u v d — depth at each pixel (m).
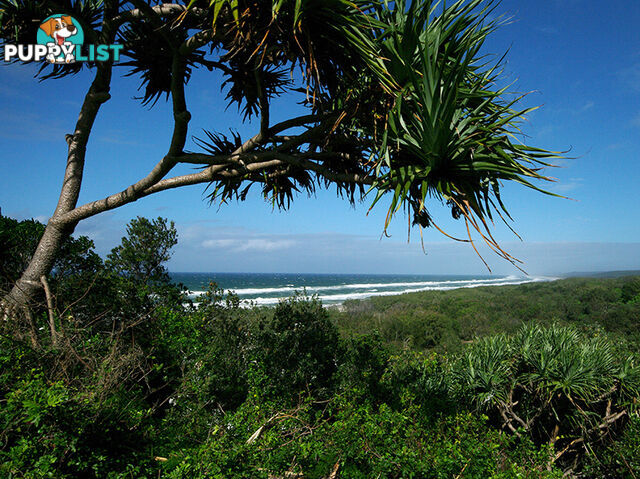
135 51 5.32
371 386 5.27
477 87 3.70
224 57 4.08
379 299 47.75
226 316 5.80
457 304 40.31
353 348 5.99
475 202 3.64
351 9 3.69
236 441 3.10
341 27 3.68
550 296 43.75
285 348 5.32
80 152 5.50
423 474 3.03
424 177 3.65
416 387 5.41
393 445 3.21
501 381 6.32
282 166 5.52
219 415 4.32
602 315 28.42
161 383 4.99
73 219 5.14
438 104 3.38
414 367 6.34
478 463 3.27
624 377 6.17
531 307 36.53
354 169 4.93
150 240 7.66
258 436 3.30
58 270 5.88
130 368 3.88
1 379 3.06
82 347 3.60
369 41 3.62
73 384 3.26
